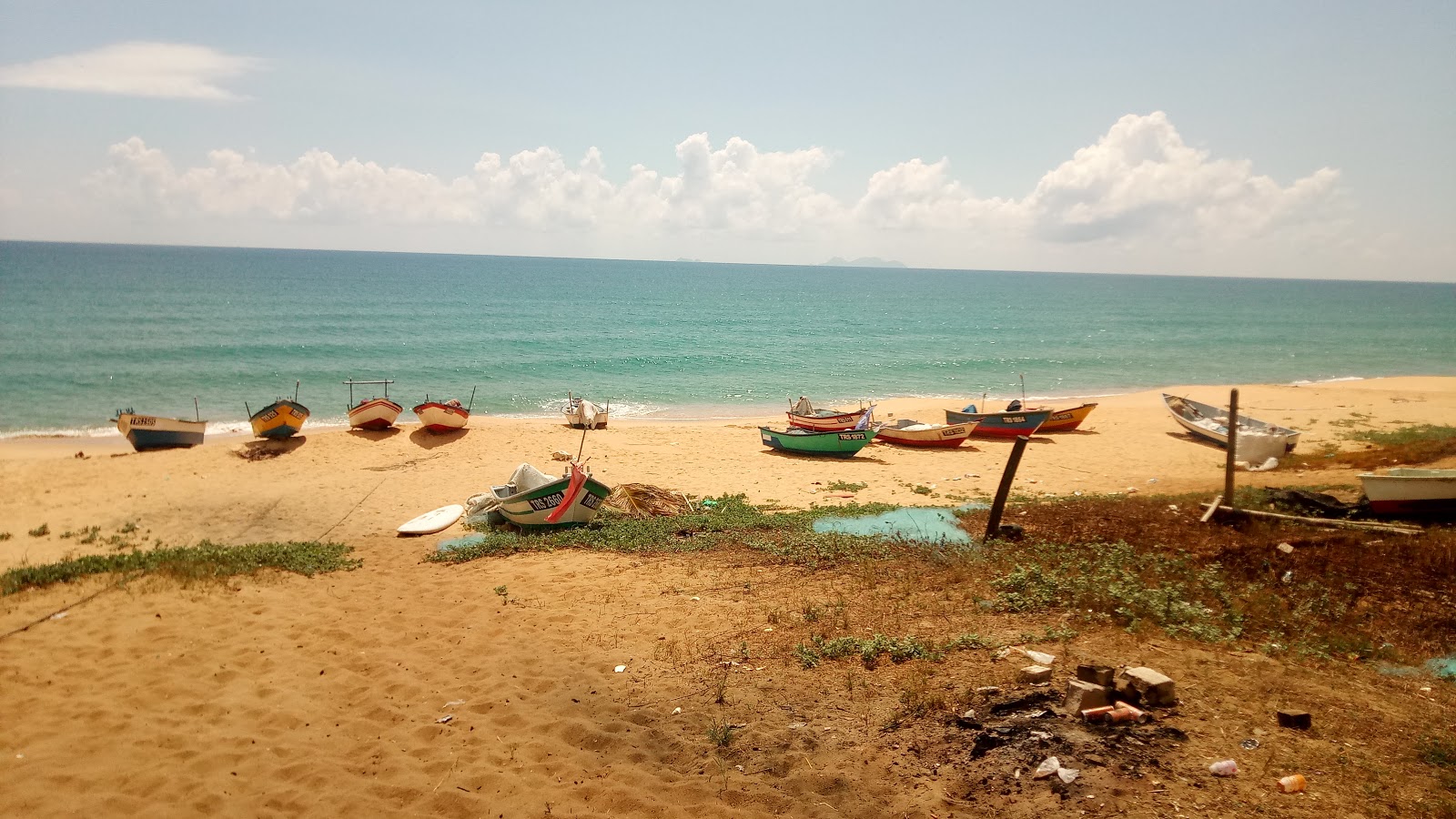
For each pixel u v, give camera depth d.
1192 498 15.51
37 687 8.80
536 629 10.40
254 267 157.38
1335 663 8.11
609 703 8.09
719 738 7.14
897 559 13.01
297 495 19.58
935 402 36.84
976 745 6.47
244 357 44.03
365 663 9.41
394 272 158.88
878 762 6.51
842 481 21.28
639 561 13.66
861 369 47.91
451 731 7.67
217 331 53.28
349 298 86.94
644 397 38.41
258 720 8.03
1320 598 9.82
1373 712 6.87
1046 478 21.56
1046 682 7.45
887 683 7.95
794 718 7.45
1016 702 7.00
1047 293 169.00
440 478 21.39
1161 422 30.69
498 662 9.25
